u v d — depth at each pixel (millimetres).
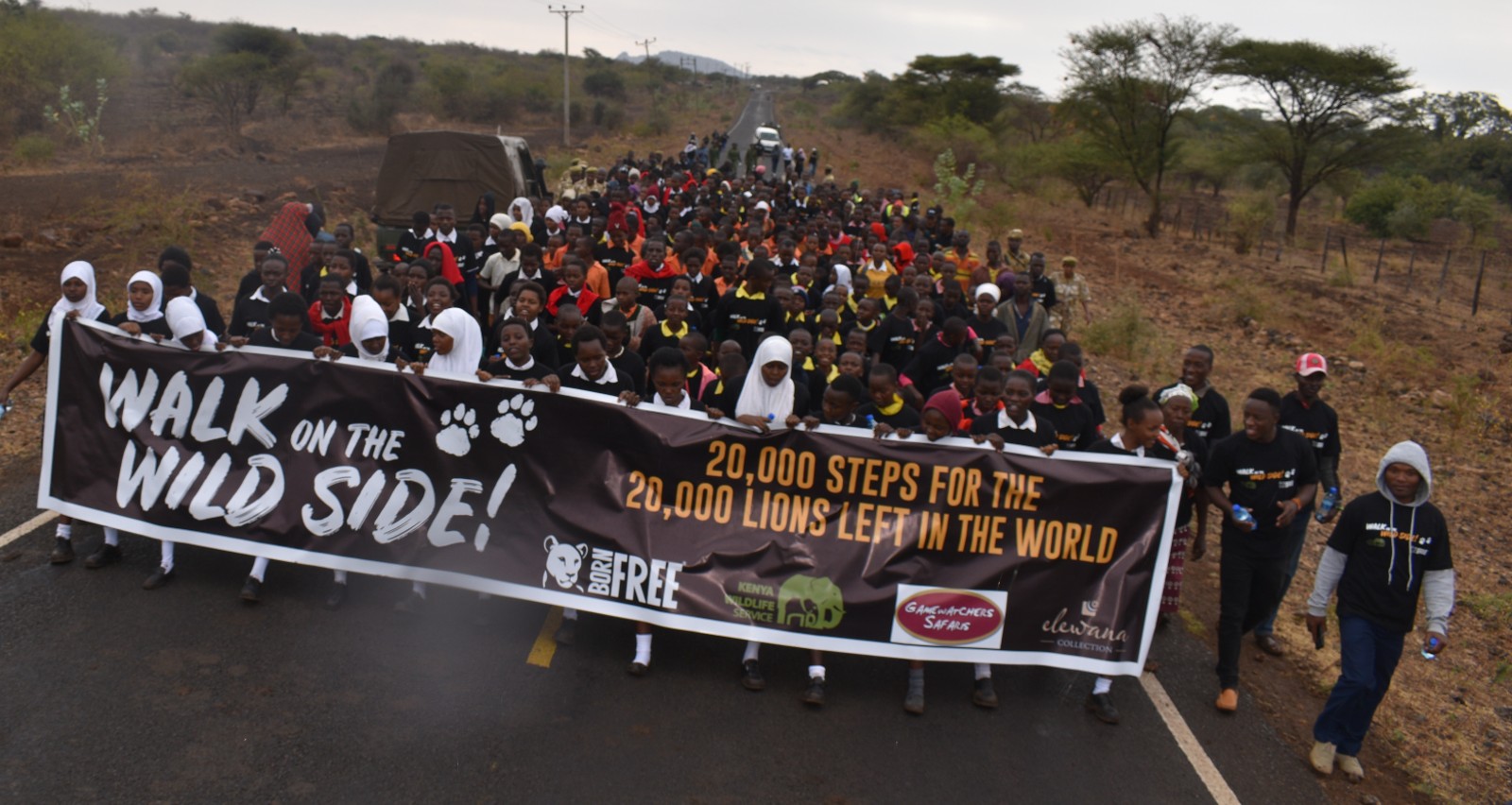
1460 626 7977
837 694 5930
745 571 5902
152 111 39031
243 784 4703
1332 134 33156
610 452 6090
